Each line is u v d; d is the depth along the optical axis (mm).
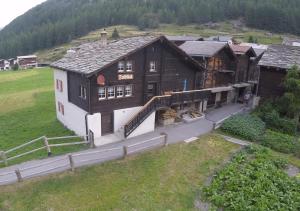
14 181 17547
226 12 149125
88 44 33812
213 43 36625
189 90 31594
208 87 35250
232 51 35656
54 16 193000
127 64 25281
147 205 16328
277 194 17000
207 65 34031
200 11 149375
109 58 24016
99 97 24406
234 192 17141
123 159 20688
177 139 24844
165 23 152625
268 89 32875
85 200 16391
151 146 22734
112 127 26016
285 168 20828
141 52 25953
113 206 16062
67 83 27469
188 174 19609
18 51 158375
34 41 160250
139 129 26016
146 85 27125
